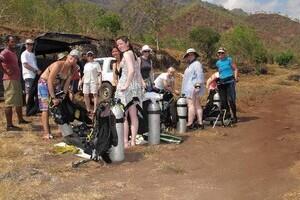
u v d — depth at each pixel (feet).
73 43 44.45
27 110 37.04
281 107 56.85
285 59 273.54
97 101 39.68
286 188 20.83
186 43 209.46
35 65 36.96
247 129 36.42
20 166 24.23
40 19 106.22
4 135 31.30
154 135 29.55
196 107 34.96
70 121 28.73
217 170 24.50
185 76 34.55
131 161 25.72
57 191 20.84
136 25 189.98
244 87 90.38
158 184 22.07
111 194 20.59
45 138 30.68
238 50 217.15
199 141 31.17
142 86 28.81
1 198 19.52
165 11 187.83
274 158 26.55
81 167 24.45
